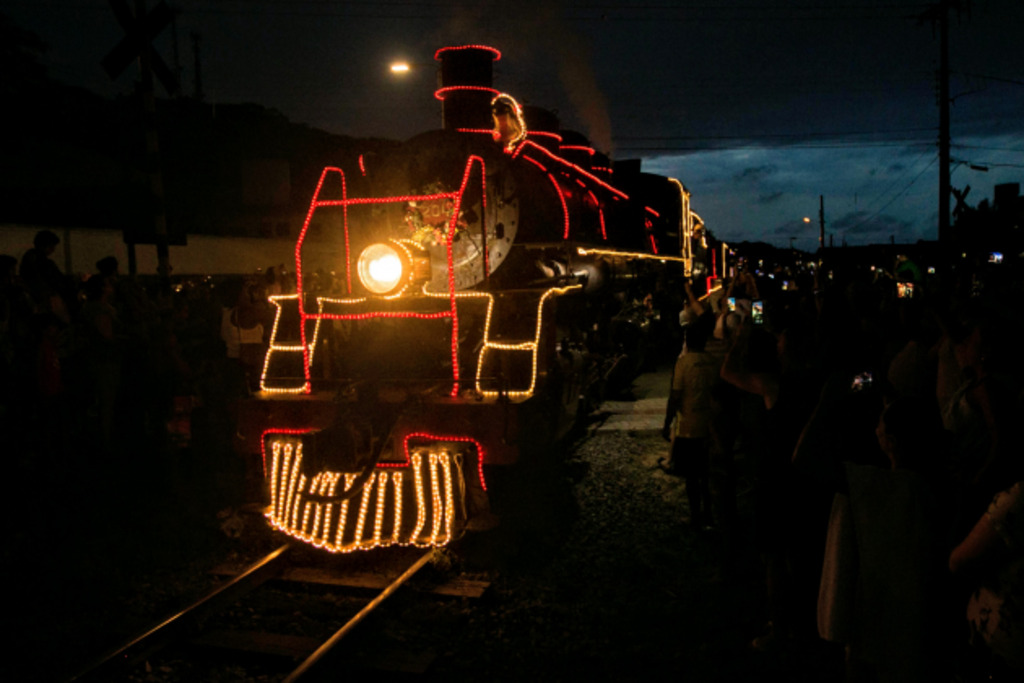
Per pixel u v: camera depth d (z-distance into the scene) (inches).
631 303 496.7
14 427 257.0
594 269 347.9
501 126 272.2
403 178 257.1
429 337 241.8
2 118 784.3
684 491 277.6
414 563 201.0
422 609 177.0
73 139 877.2
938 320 168.2
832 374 138.6
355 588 190.7
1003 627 92.4
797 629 162.9
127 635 164.1
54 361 266.8
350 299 234.7
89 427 315.6
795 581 156.6
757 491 161.9
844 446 133.4
